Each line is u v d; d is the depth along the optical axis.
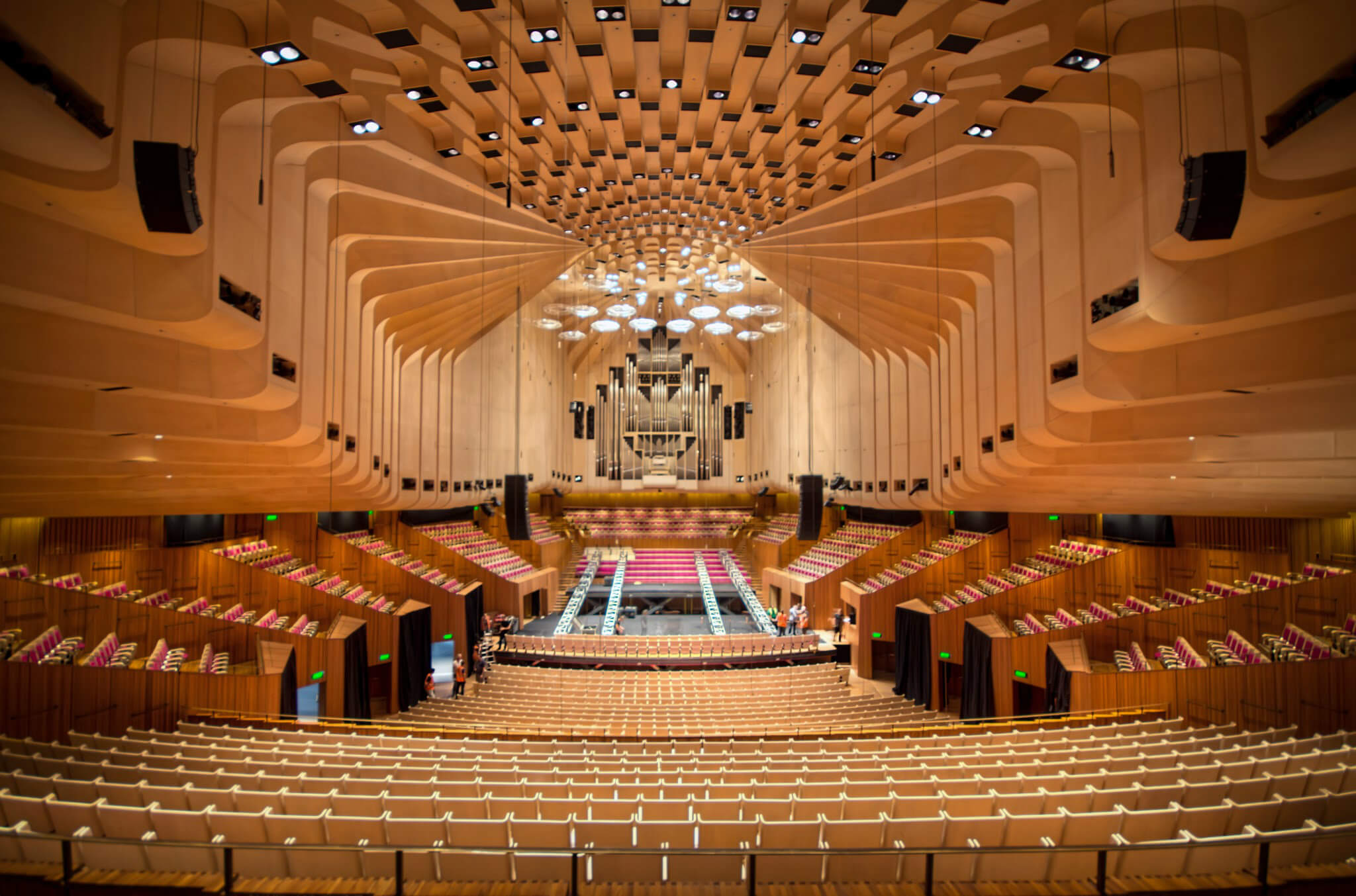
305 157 7.78
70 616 9.55
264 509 13.07
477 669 15.39
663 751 8.17
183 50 4.91
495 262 13.46
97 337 5.50
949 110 8.18
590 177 11.68
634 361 32.12
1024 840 4.57
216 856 4.42
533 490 24.77
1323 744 6.60
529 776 6.17
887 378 16.56
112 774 5.52
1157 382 6.58
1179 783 5.21
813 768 6.79
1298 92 4.20
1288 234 4.91
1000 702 13.55
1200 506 10.86
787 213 12.17
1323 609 9.99
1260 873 4.01
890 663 18.06
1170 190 5.34
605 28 6.72
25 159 3.95
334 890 4.29
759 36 6.37
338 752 7.40
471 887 4.37
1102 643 12.39
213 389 6.57
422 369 15.17
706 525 31.80
